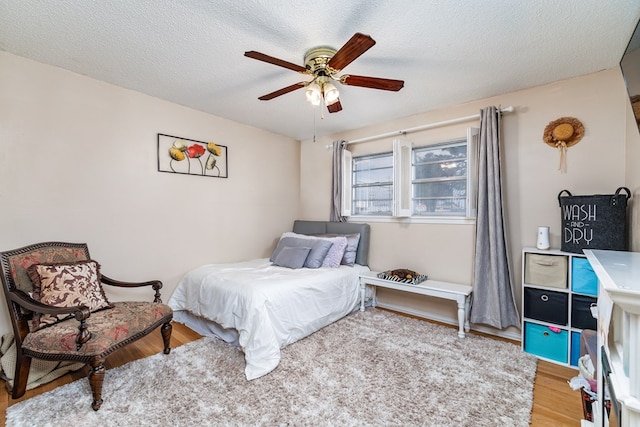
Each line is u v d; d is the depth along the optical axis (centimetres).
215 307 255
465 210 304
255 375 199
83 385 190
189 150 318
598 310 122
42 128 227
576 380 146
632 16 164
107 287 262
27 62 220
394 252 350
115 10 164
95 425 155
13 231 215
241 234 373
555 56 209
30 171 222
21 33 187
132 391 183
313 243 340
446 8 160
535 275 234
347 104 303
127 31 184
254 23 175
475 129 281
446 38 188
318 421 158
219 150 346
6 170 212
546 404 174
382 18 169
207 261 337
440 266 314
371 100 292
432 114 322
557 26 175
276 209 419
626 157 217
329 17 169
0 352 199
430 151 330
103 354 171
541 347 231
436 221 316
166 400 175
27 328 183
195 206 326
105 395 179
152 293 290
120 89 268
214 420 158
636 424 71
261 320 219
